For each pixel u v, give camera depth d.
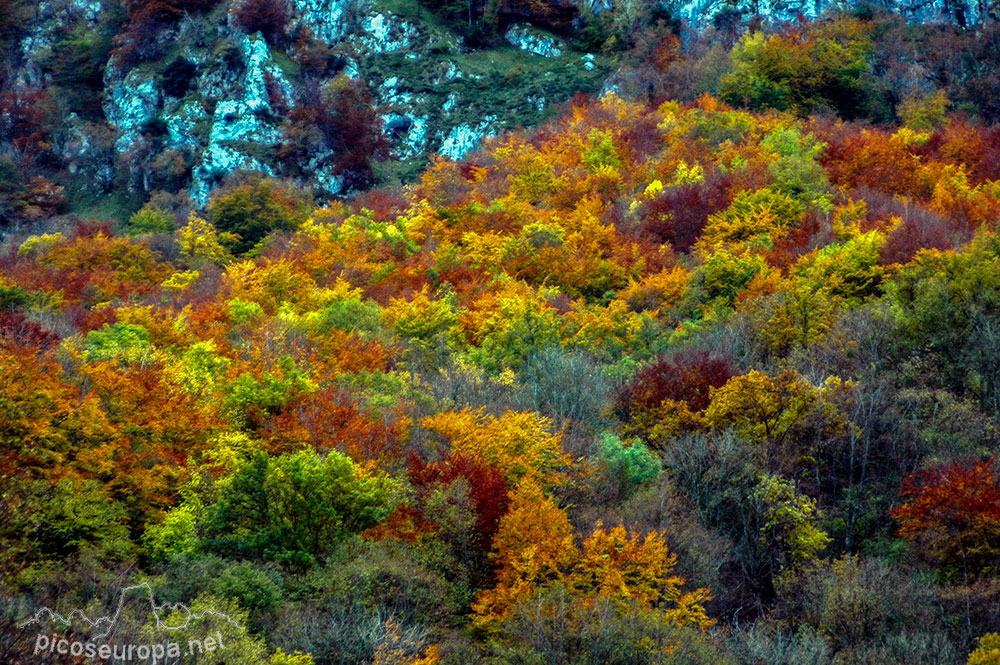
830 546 23.72
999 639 17.44
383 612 18.08
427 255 45.53
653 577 19.16
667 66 85.19
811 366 28.48
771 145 56.03
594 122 67.00
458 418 24.62
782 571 21.67
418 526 20.89
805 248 41.75
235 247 60.94
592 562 19.31
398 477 22.30
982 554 21.00
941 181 49.16
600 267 43.25
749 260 39.12
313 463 20.88
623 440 27.33
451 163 64.56
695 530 22.14
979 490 21.20
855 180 51.53
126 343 31.06
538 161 56.19
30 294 41.25
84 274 49.12
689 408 27.64
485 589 20.16
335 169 84.81
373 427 23.95
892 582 20.53
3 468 18.61
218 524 20.16
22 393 20.94
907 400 26.53
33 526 17.58
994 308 28.61
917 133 64.19
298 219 64.56
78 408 21.59
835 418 25.50
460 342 34.91
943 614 19.70
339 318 35.44
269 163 85.62
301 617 17.52
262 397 24.78
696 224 47.72
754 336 32.44
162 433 22.98
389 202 60.72
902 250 37.06
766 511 22.95
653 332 35.50
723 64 79.44
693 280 39.97
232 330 35.69
